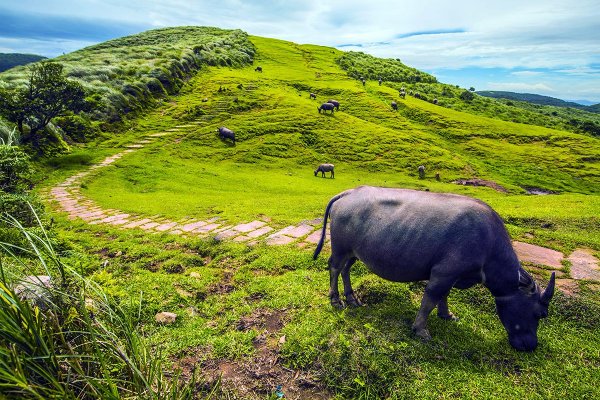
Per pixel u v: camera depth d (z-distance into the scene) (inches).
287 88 2573.8
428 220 183.2
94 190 860.0
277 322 210.5
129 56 2516.0
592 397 151.1
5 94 1096.8
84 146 1343.5
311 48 4512.8
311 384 161.6
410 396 150.6
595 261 284.2
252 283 264.7
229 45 3629.4
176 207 634.2
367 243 197.9
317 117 1904.5
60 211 607.5
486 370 166.7
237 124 1740.9
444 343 184.2
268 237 384.5
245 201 685.3
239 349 182.7
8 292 96.1
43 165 1071.0
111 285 236.1
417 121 2292.1
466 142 1996.8
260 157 1438.2
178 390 138.5
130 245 379.2
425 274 188.9
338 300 222.5
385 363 165.0
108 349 119.0
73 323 120.8
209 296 252.1
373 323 195.8
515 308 180.2
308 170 1397.6
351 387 156.6
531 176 1573.6
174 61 2396.7
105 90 1708.9
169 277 274.4
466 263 175.6
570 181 1562.5
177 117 1802.4
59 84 1162.0
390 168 1482.5
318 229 407.5
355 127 1841.8
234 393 155.8
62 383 96.0
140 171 1067.9
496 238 177.3
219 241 378.0
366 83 3225.9
